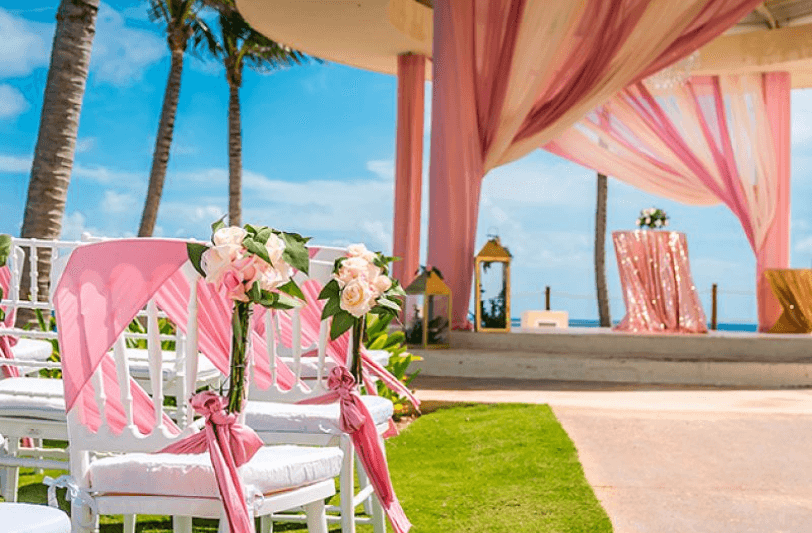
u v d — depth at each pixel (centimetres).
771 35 1106
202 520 325
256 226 186
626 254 977
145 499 182
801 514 337
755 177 1111
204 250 182
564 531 304
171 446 188
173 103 1585
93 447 189
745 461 429
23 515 136
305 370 333
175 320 191
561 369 805
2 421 254
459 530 305
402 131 1124
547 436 473
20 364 291
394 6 1072
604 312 1752
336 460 205
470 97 870
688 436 488
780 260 1104
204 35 1661
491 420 536
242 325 184
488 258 877
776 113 1118
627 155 1130
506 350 860
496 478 386
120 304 182
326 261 258
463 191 869
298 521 296
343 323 238
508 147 891
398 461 428
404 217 1102
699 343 860
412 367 805
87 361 182
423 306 837
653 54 862
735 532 312
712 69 1113
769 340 858
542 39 856
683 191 1127
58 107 649
